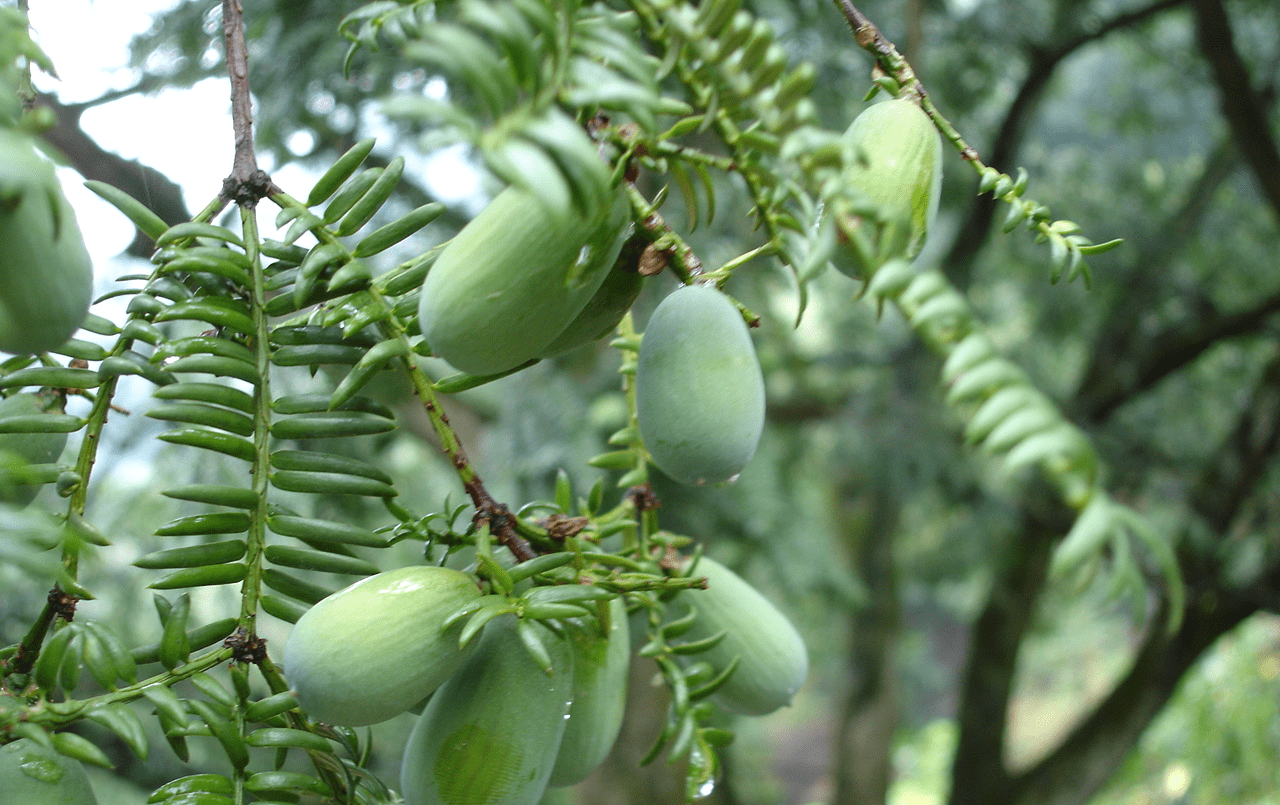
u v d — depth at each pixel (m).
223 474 0.77
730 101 0.34
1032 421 0.31
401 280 0.38
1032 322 2.05
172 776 1.01
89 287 0.34
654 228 0.38
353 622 0.36
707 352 0.38
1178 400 1.93
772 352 1.38
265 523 0.38
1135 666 1.92
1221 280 1.97
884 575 2.15
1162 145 1.98
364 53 0.83
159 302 0.38
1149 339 1.91
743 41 0.33
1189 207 1.81
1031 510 1.80
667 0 0.33
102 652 0.36
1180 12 1.74
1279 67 1.66
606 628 0.39
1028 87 1.60
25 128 0.33
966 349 0.32
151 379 0.37
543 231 0.35
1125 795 2.30
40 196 0.33
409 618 0.36
